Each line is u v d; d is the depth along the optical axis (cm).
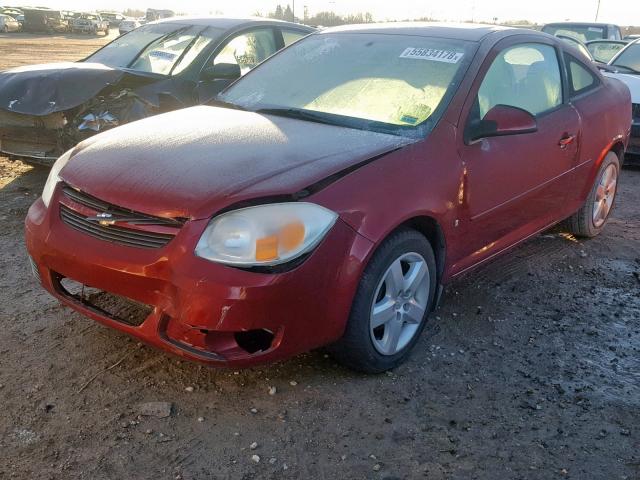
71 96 568
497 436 281
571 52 473
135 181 285
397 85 368
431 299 342
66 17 4459
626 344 370
